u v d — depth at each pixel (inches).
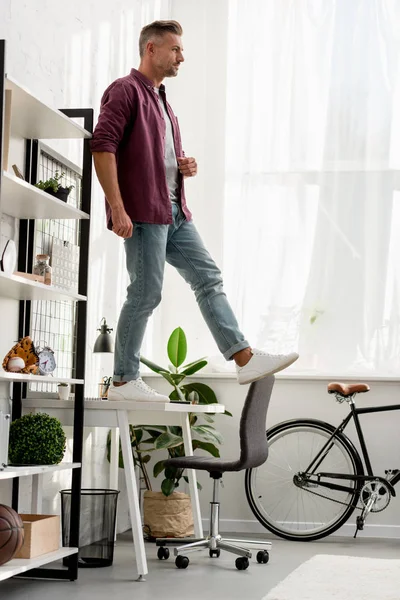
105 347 163.6
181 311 212.7
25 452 123.3
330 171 207.9
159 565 146.6
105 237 181.9
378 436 191.5
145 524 181.2
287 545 175.2
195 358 210.2
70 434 160.6
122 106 132.4
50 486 150.9
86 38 167.6
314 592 122.0
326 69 210.8
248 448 141.3
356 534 187.9
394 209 205.0
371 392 193.3
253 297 207.2
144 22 206.8
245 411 141.0
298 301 205.6
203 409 142.7
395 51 208.8
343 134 208.4
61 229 153.8
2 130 103.2
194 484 161.5
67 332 158.2
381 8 210.4
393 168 206.1
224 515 195.9
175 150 141.6
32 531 117.7
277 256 207.5
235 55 215.8
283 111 211.6
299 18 213.2
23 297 131.3
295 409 195.6
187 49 218.4
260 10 215.6
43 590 121.1
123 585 126.6
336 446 193.9
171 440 172.7
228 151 213.0
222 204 211.9
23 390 138.1
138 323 135.5
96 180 176.2
